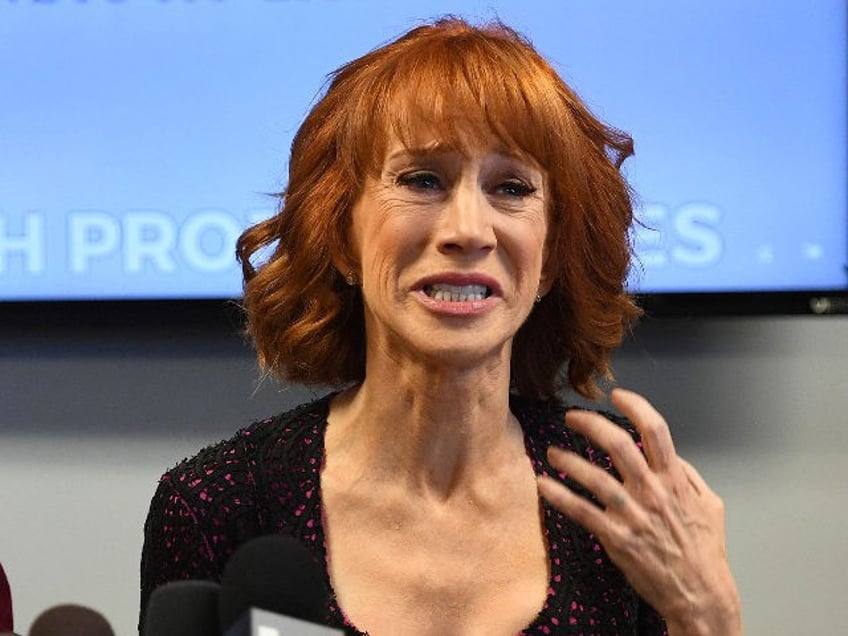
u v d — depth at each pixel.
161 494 3.49
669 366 6.12
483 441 3.34
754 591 6.12
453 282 3.08
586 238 3.43
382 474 3.35
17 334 6.05
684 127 5.91
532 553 3.34
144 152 5.89
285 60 5.86
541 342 3.64
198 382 6.08
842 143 5.92
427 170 3.13
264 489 3.42
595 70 5.89
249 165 5.88
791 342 6.16
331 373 3.63
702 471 6.13
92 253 5.88
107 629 2.14
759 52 5.91
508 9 5.87
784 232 5.92
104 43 5.88
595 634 3.28
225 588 2.30
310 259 3.39
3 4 5.88
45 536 6.05
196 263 5.88
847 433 6.14
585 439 3.57
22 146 5.89
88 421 6.08
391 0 5.85
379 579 3.28
